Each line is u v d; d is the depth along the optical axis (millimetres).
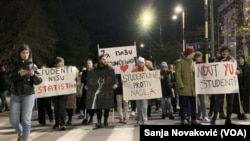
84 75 13273
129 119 14445
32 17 38062
